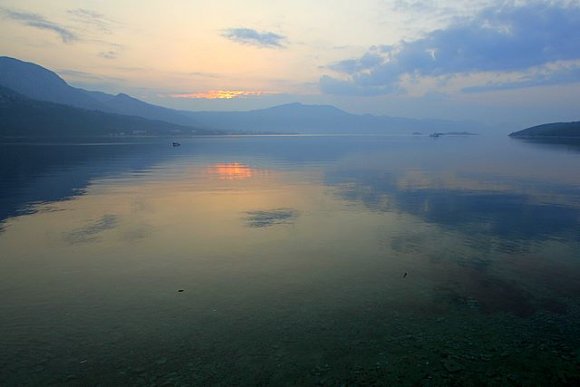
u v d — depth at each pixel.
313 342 12.80
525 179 50.34
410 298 15.95
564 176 53.28
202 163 71.19
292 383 10.86
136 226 26.55
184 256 20.70
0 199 35.53
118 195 37.94
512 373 11.23
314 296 16.11
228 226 26.69
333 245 22.64
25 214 29.77
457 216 29.84
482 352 12.26
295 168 64.06
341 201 35.66
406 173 57.25
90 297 15.97
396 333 13.36
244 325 13.85
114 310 14.90
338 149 122.31
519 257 20.75
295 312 14.77
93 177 50.22
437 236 24.48
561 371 11.32
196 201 35.31
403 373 11.25
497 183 47.00
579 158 82.56
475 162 75.00
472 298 15.98
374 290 16.69
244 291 16.56
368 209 32.22
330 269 18.98
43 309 14.97
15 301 15.60
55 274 18.27
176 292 16.42
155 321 14.10
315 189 42.25
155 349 12.41
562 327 13.73
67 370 11.39
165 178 50.19
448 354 12.13
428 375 11.16
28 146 106.88
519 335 13.21
